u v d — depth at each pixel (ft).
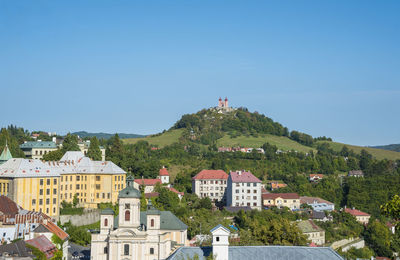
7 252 422.82
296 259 367.04
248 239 562.66
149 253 496.23
